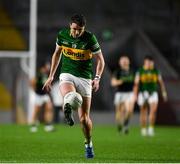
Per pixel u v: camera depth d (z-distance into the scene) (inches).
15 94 3006.9
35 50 2965.1
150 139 2007.9
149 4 3435.0
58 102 3058.6
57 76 3051.2
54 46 3299.7
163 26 3474.4
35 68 3051.2
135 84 2279.8
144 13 3425.2
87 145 1248.2
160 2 3464.6
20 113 3002.0
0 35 3139.8
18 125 2822.3
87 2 3361.2
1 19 3161.9
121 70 2356.1
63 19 3324.3
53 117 3085.6
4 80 3019.2
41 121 3125.0
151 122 2256.4
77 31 1160.2
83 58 1196.5
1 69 3021.7
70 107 1143.0
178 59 3476.9
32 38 2960.1
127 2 3400.6
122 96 2352.4
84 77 1200.8
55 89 3051.2
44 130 2466.8
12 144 1676.9
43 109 3127.5
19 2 3179.1
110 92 3174.2
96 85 1203.9
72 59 1200.8
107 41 3307.1
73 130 2501.2
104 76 3186.5
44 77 2443.4
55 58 1233.4
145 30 3437.5
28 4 3181.6
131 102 2333.9
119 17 3376.0
